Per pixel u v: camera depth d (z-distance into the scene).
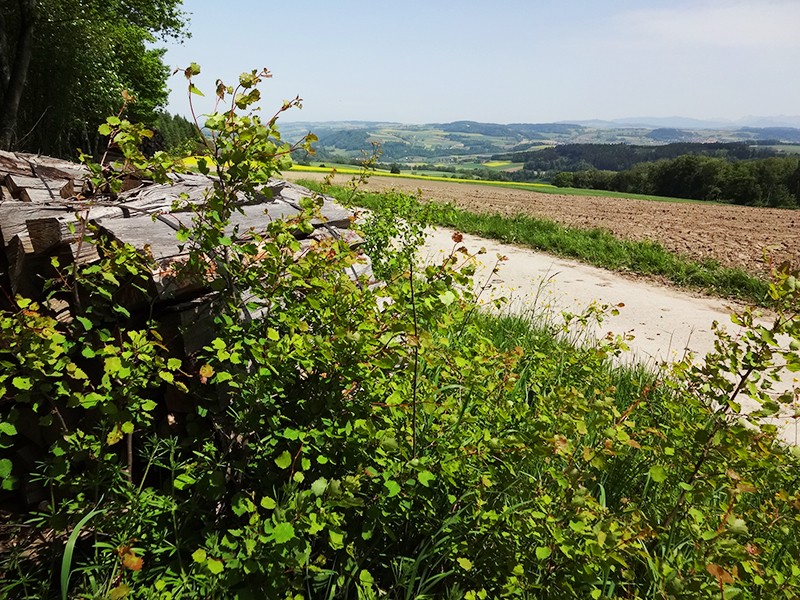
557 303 7.64
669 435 2.61
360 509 1.88
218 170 2.05
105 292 2.02
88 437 1.90
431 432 2.15
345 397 2.11
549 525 1.70
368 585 1.66
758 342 1.85
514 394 3.01
